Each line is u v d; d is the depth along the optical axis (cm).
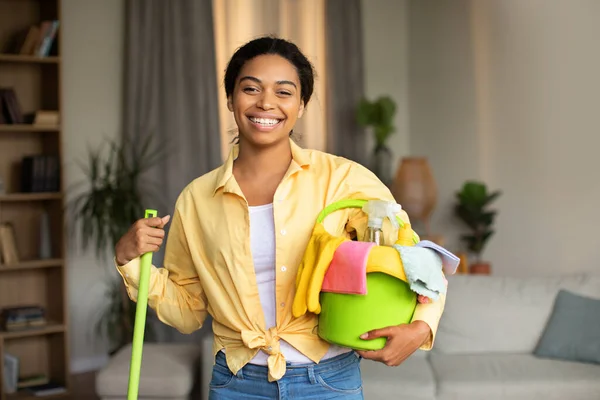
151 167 491
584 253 448
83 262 488
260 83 148
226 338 156
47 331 435
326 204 152
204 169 505
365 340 137
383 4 612
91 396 439
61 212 439
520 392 315
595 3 434
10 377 434
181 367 339
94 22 488
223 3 524
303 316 150
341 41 575
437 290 134
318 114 571
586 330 343
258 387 152
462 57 549
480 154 532
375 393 320
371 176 156
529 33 484
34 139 455
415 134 604
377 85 613
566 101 457
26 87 450
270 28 543
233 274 151
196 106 502
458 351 360
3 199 423
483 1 525
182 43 498
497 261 512
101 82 491
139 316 152
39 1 450
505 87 505
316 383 150
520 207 494
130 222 441
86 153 487
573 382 318
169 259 165
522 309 361
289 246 149
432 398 318
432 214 571
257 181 155
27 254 455
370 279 138
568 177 457
